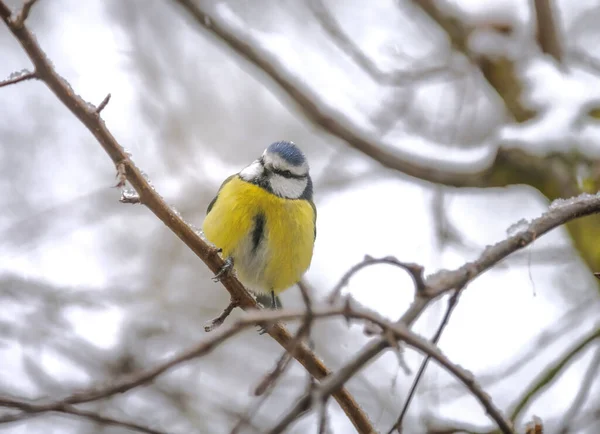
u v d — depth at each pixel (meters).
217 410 11.08
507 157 10.34
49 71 5.12
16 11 4.94
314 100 11.46
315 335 12.23
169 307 12.40
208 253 6.50
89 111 5.34
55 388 10.24
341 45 12.02
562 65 11.69
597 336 8.52
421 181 11.62
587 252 9.99
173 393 10.94
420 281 4.44
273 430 3.80
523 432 5.47
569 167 9.95
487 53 11.91
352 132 11.27
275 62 11.59
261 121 14.72
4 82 5.05
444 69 12.11
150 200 6.03
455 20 12.59
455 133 12.52
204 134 14.26
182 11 12.27
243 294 6.68
